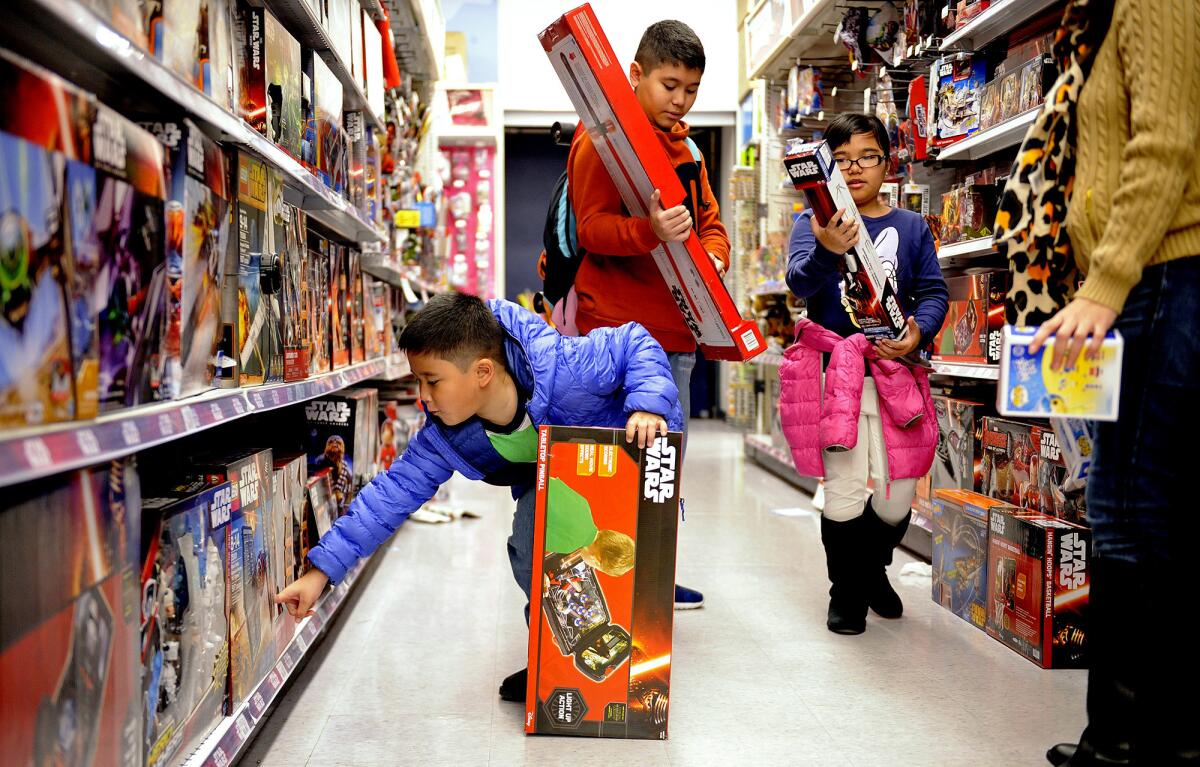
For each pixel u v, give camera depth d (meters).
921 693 2.02
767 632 2.46
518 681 1.97
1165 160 1.23
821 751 1.72
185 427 1.18
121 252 1.06
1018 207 1.46
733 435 7.66
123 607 1.08
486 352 1.62
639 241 2.16
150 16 1.24
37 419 0.85
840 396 2.31
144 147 1.12
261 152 1.67
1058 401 1.24
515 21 7.95
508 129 8.66
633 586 1.78
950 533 2.68
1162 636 1.43
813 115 4.66
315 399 2.58
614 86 2.02
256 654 1.66
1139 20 1.26
